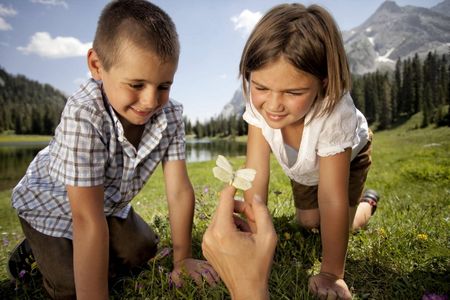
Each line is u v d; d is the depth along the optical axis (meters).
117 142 0.60
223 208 0.39
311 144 0.62
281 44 0.49
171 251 0.74
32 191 0.64
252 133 0.70
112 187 0.63
